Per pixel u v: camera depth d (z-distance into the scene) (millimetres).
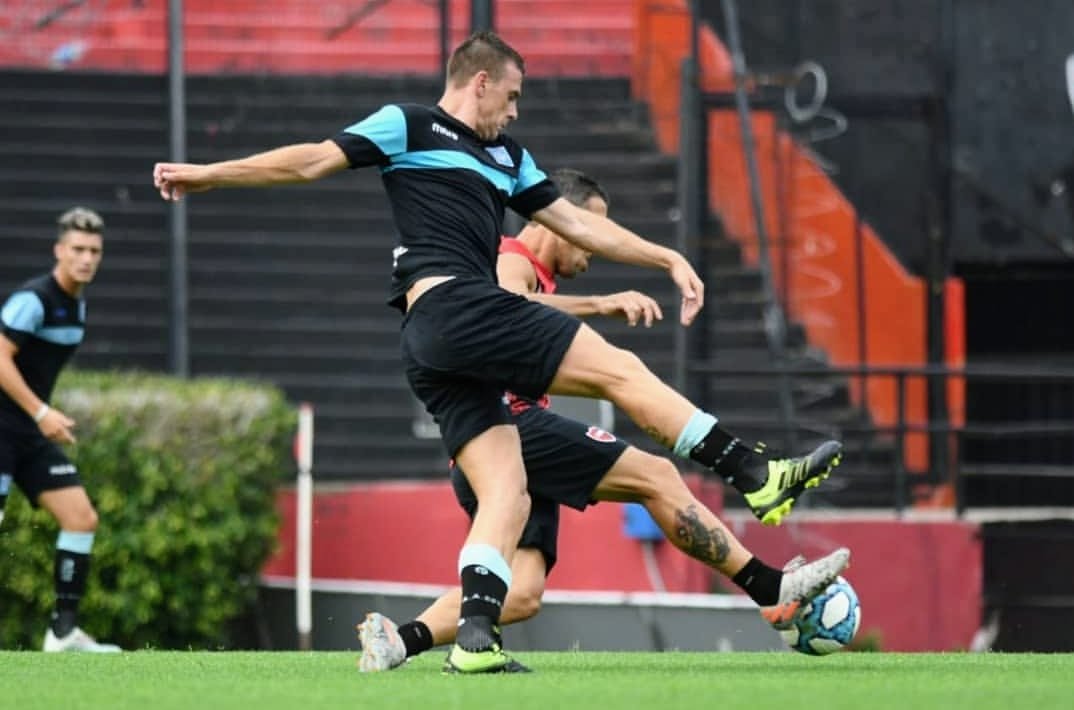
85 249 36781
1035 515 48469
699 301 22578
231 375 55562
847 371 45750
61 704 17812
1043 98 55156
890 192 56656
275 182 21156
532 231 24656
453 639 23000
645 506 23375
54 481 37219
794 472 20984
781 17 56750
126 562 43094
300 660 25297
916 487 52656
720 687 19266
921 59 55719
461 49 22094
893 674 21891
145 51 62844
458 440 21578
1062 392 58094
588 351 20969
